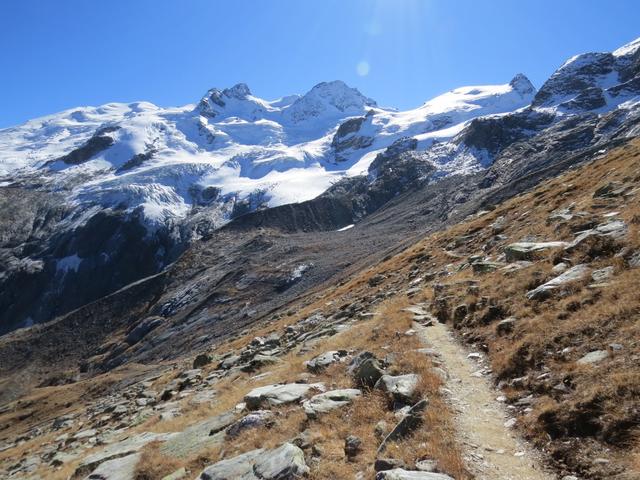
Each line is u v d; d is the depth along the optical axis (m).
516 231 29.45
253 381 23.16
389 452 10.59
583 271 15.84
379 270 48.62
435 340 17.78
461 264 29.36
